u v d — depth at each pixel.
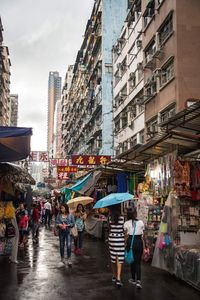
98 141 39.97
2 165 12.30
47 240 18.86
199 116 8.59
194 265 7.98
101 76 38.78
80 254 13.57
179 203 10.05
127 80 30.66
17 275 9.52
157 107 22.23
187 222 9.89
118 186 17.83
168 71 21.02
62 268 10.59
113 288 8.11
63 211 11.50
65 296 7.39
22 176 13.28
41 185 59.41
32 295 7.46
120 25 39.31
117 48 34.78
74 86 67.94
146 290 7.93
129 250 8.25
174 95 19.59
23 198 16.02
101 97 38.44
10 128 9.34
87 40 49.84
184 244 9.55
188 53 19.47
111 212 8.64
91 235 21.08
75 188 19.31
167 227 9.77
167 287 8.22
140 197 13.68
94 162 24.44
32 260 12.05
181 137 10.09
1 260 12.02
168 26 21.12
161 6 21.86
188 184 10.21
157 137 10.74
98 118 41.50
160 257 9.94
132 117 28.84
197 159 10.81
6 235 11.59
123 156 14.16
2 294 7.52
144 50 25.20
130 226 8.39
